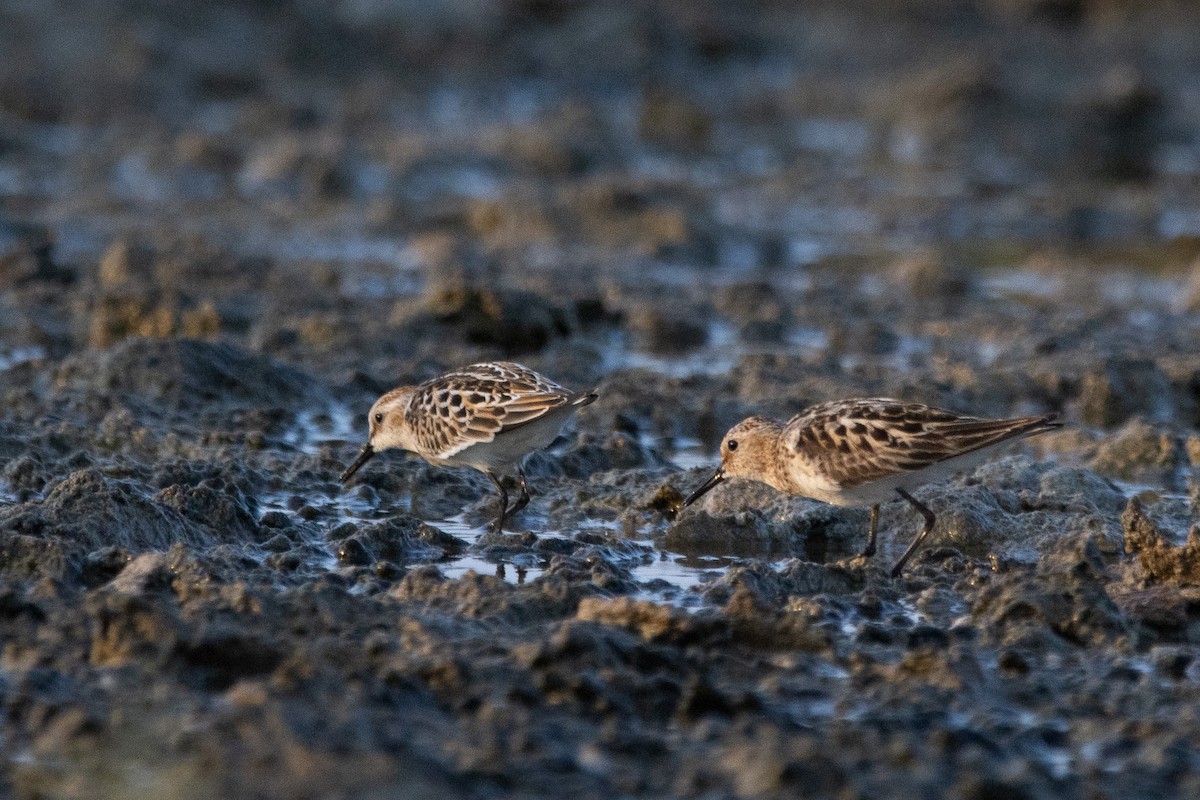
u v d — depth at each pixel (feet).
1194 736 29.09
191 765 26.35
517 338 68.69
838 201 113.70
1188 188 121.70
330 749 26.35
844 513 44.19
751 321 73.10
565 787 26.40
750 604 33.88
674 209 96.22
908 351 71.00
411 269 86.38
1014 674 32.45
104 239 89.76
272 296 73.87
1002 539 43.04
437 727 28.22
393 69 151.84
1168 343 70.23
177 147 115.85
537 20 163.84
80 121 126.93
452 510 46.52
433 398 44.37
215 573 35.40
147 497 40.50
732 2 175.73
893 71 159.43
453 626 33.06
